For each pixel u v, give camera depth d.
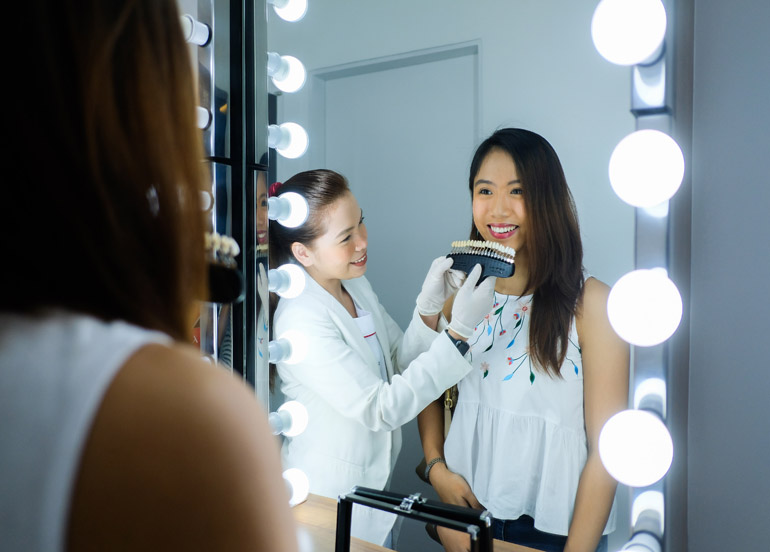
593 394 0.69
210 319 0.75
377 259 0.83
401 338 0.83
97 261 0.22
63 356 0.21
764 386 0.66
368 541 0.79
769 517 0.66
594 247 0.68
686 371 0.69
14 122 0.21
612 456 0.60
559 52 0.68
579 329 0.69
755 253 0.66
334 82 0.83
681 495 0.68
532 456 0.73
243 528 0.20
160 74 0.24
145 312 0.23
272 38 0.88
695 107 0.69
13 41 0.21
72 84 0.21
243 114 0.75
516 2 0.70
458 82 0.75
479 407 0.77
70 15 0.21
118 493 0.19
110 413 0.20
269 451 0.22
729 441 0.68
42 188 0.21
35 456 0.20
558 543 0.72
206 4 0.72
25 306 0.21
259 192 0.77
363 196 0.83
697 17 0.68
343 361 0.83
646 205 0.58
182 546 0.20
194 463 0.20
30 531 0.19
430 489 0.82
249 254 0.77
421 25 0.77
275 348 0.81
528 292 0.73
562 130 0.69
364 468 0.83
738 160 0.67
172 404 0.20
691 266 0.69
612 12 0.57
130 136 0.23
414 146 0.79
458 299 0.74
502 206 0.73
